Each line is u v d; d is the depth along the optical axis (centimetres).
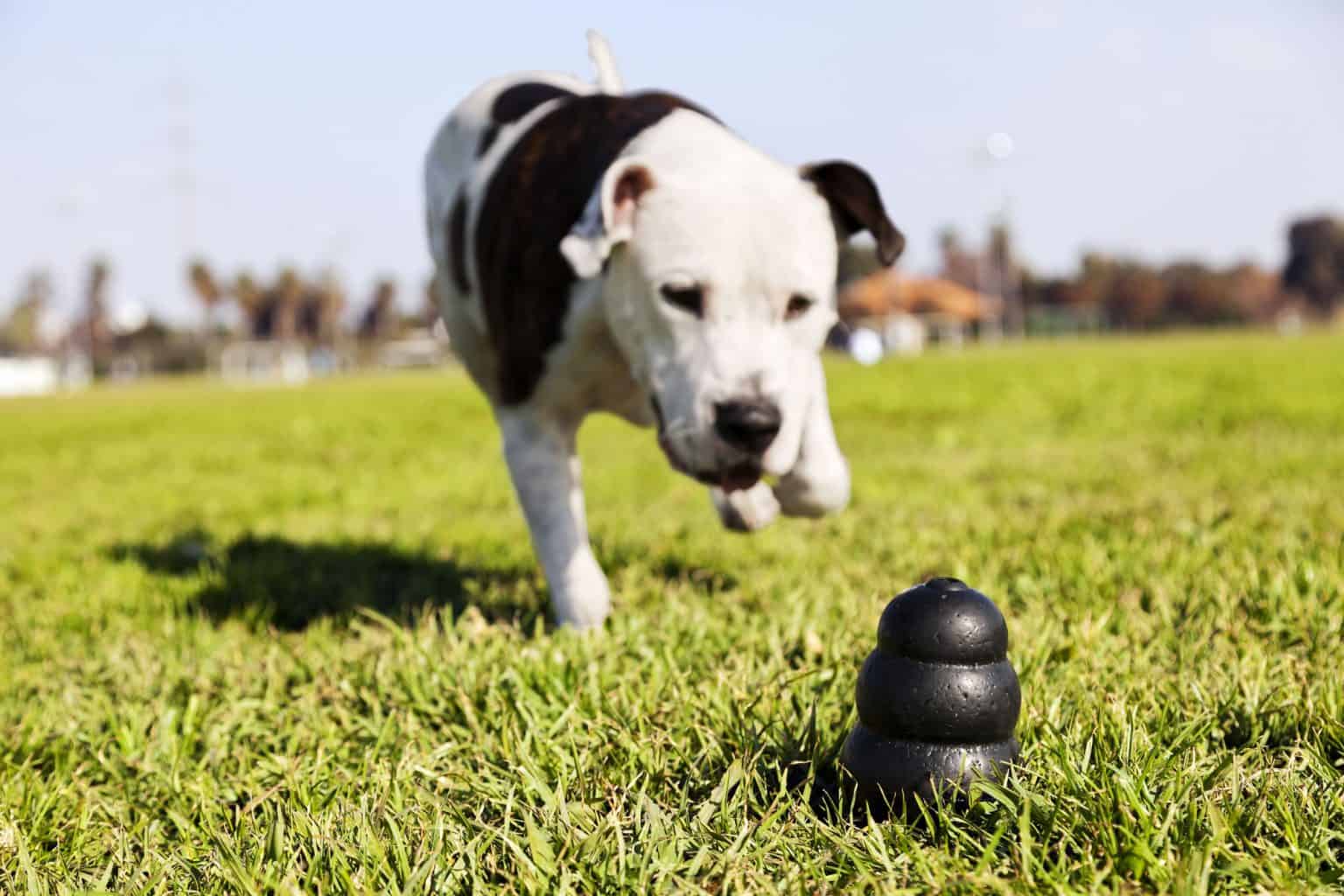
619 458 283
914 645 66
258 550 161
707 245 86
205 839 72
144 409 709
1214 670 85
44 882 66
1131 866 61
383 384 1086
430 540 165
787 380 86
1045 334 2728
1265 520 135
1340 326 2814
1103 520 142
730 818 67
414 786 75
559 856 64
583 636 95
